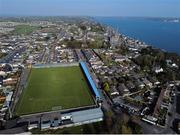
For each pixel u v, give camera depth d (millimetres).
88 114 106562
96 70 189000
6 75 174375
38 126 100562
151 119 106438
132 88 147125
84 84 155000
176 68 198125
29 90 143875
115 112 114812
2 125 103125
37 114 112250
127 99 130375
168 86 153375
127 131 94312
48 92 140250
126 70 190500
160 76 169500
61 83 156875
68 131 97000
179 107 122750
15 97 133000
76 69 191625
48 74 177625
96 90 137250
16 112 114375
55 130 98188
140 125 103000
